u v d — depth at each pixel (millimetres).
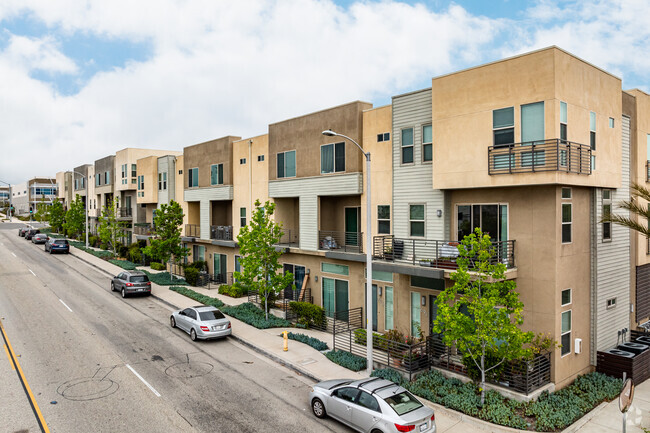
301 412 12938
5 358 16531
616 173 17344
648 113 20469
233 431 11703
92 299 27156
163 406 13047
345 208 23578
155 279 33531
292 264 25594
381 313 20109
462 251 13359
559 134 14000
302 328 21844
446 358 16266
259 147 28125
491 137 15297
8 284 30516
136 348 18266
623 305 18453
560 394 14297
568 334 15430
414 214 18453
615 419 13031
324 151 22562
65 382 14562
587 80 15562
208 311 20219
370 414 11070
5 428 11570
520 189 15266
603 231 17125
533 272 14969
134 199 47688
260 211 23000
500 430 11938
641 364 16172
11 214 117375
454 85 16281
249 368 16469
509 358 12859
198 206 36562
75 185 71500
